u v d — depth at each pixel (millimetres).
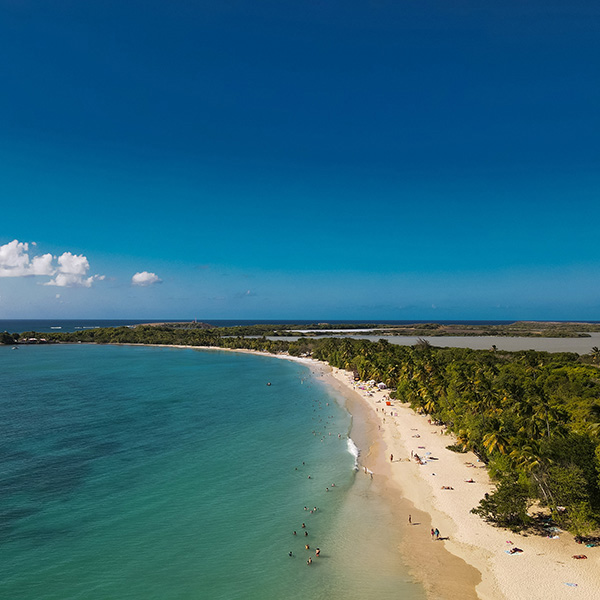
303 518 45531
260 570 36312
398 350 158875
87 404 104312
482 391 70375
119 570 36312
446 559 36875
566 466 40031
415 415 89250
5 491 52031
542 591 31844
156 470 59594
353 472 58531
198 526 43938
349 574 35500
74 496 50875
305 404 106188
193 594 33219
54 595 32938
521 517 40562
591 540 37969
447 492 50188
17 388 127000
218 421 88188
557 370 96812
